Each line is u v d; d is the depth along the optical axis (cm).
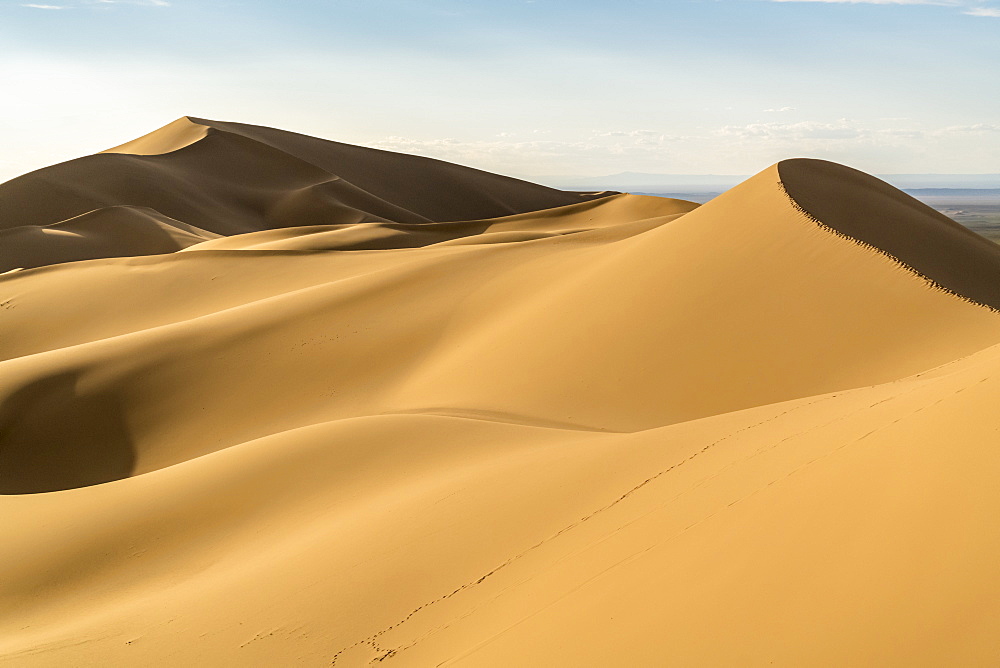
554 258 2962
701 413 1662
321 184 10456
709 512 606
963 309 1623
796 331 1747
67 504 1406
